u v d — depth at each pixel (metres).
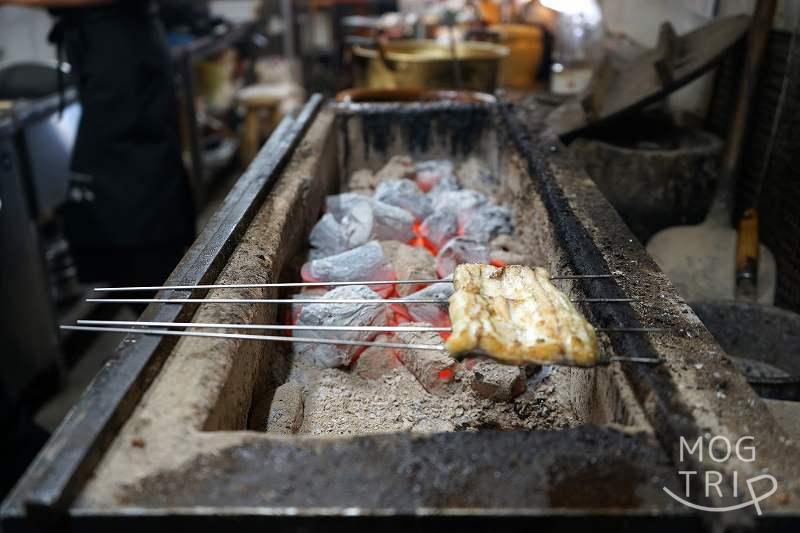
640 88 2.54
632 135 2.85
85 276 3.32
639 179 2.43
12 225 2.74
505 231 2.12
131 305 3.36
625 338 1.12
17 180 2.78
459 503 0.84
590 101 2.51
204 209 5.10
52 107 3.05
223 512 0.82
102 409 0.94
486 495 0.85
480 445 0.93
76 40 2.95
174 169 3.22
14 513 0.81
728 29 2.47
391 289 1.79
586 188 1.79
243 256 1.48
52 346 3.00
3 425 1.99
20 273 2.79
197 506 0.83
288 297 1.74
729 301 1.86
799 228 2.12
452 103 2.84
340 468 0.89
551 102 3.05
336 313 1.56
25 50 4.56
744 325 1.84
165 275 3.31
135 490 0.86
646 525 0.83
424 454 0.92
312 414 1.41
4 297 2.67
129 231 3.14
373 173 2.87
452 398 1.47
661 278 1.34
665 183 2.42
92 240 3.19
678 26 3.25
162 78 3.12
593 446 0.93
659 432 0.95
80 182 3.09
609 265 1.39
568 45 4.04
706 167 2.42
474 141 2.81
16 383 2.75
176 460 0.91
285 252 1.71
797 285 2.12
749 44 2.30
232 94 6.03
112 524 0.83
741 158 2.33
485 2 4.79
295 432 1.32
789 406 1.41
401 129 2.80
